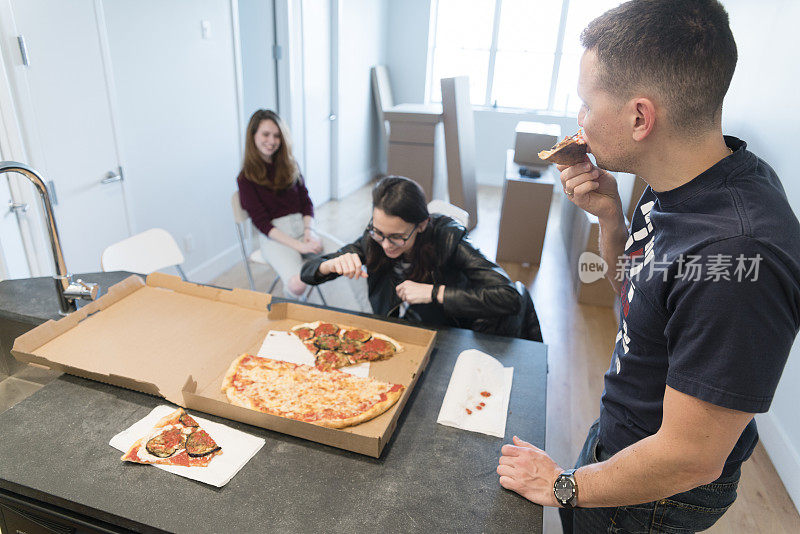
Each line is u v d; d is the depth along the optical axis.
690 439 0.68
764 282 0.62
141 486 0.88
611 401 0.98
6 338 1.44
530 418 1.09
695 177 0.72
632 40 0.68
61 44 2.29
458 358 1.24
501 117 6.27
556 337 3.10
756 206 0.67
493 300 1.43
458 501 0.88
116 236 2.78
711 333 0.64
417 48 6.21
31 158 2.23
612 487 0.77
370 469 0.93
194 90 3.21
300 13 4.35
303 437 0.99
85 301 1.47
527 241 4.05
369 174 6.42
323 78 4.96
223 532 0.80
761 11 2.95
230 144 3.67
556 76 6.18
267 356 1.21
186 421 1.01
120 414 1.04
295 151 4.69
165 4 2.86
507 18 6.12
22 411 1.04
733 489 0.94
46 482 0.88
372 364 1.21
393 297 1.72
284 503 0.86
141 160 2.87
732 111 3.25
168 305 1.40
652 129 0.71
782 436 2.18
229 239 3.83
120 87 2.65
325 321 1.35
